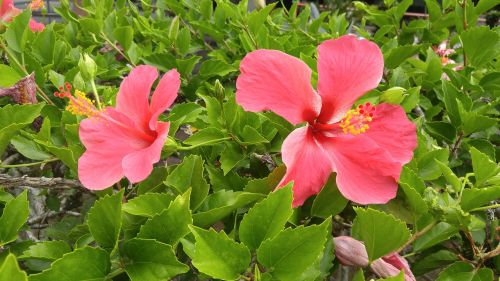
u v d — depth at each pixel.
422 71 0.40
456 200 0.24
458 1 0.44
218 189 0.26
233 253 0.18
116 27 0.44
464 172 0.34
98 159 0.24
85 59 0.28
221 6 0.46
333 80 0.24
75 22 0.49
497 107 0.41
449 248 0.29
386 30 0.50
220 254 0.18
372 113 0.24
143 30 0.49
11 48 0.33
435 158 0.27
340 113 0.25
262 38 0.43
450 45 0.52
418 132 0.31
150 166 0.22
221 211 0.21
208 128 0.26
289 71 0.23
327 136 0.25
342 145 0.24
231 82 0.42
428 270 0.28
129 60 0.42
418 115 0.38
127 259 0.19
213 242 0.18
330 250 0.22
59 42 0.39
